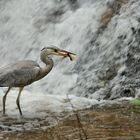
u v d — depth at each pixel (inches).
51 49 469.1
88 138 393.7
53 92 619.8
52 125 438.6
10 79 455.8
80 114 463.2
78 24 688.4
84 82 604.7
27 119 458.3
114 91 567.5
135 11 636.7
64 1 746.8
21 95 537.6
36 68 461.1
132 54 593.6
